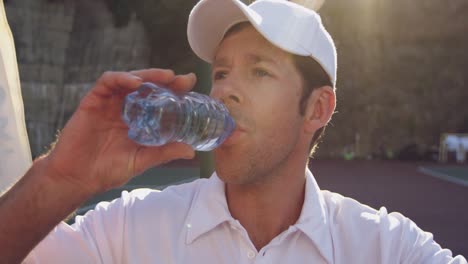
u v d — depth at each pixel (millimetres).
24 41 29984
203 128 1568
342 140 37406
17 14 29812
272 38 1717
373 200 19031
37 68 30312
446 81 37875
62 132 1495
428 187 22688
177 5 32250
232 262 1862
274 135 1756
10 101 1881
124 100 1478
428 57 37781
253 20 1711
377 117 37656
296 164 1889
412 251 1941
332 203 2059
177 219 1952
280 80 1763
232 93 1717
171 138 1524
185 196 2035
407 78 37875
